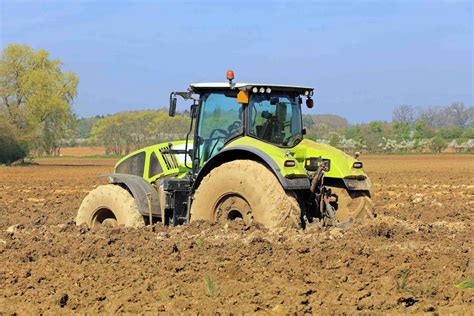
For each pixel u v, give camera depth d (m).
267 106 21.91
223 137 22.25
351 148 164.38
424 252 18.14
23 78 123.94
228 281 15.62
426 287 14.71
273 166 19.86
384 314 13.24
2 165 107.94
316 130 177.88
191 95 22.89
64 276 16.19
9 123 113.50
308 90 22.56
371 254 17.78
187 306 13.75
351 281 15.49
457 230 23.03
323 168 20.72
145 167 25.22
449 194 44.44
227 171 20.52
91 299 14.34
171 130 158.88
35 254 18.66
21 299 14.53
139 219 23.36
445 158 125.50
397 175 67.81
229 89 22.20
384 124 181.62
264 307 13.78
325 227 20.73
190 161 24.39
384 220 22.75
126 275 16.09
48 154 163.62
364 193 21.75
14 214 32.19
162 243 19.42
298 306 13.66
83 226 22.86
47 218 29.91
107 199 23.86
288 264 16.75
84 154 180.50
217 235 19.78
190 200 22.05
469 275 15.84
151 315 13.23
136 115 166.00
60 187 53.94
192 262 17.19
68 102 131.62
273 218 19.61
